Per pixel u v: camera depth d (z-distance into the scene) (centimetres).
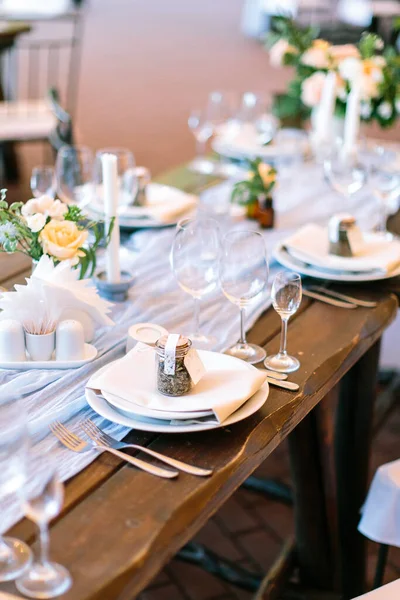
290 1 865
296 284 146
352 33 716
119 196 213
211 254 165
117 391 128
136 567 100
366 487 224
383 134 652
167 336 131
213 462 120
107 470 118
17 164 508
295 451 197
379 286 193
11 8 937
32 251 156
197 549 223
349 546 222
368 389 214
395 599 143
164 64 845
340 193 262
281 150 297
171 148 587
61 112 294
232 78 797
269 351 159
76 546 102
